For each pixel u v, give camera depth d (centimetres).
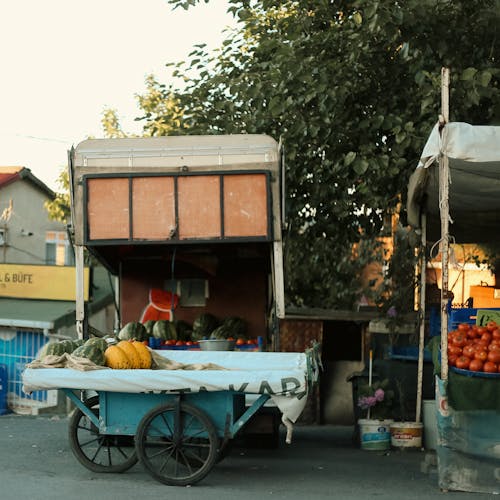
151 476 852
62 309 2017
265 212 1043
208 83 1392
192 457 925
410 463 1036
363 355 1602
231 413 847
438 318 1362
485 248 1507
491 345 851
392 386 1298
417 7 1060
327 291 1944
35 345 1898
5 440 1223
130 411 870
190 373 833
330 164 1244
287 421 829
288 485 864
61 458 1031
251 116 1366
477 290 1497
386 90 1202
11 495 791
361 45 1146
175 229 1045
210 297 1284
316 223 1376
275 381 822
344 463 1031
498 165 894
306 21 1199
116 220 1055
